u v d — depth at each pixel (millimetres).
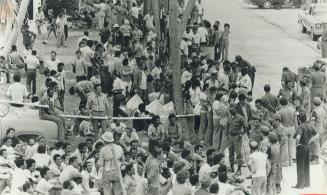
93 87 26266
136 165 20391
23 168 19516
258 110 23516
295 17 53625
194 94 25672
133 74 28469
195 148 21234
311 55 39812
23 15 30406
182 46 33875
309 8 46312
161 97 25578
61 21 38781
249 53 40219
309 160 22016
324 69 28625
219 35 36156
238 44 42719
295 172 22766
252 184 19812
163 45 33594
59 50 38188
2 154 20453
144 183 19375
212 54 36219
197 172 20812
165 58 31938
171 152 21422
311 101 27438
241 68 27047
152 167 19391
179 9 40281
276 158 20625
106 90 29062
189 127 25734
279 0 57500
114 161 18922
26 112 23891
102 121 24672
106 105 24641
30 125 23188
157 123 22672
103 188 18969
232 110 22547
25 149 21359
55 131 23641
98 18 43250
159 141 21875
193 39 35375
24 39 35719
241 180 20766
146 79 28688
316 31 43750
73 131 25219
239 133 22391
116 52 29922
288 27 49094
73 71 30953
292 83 26625
